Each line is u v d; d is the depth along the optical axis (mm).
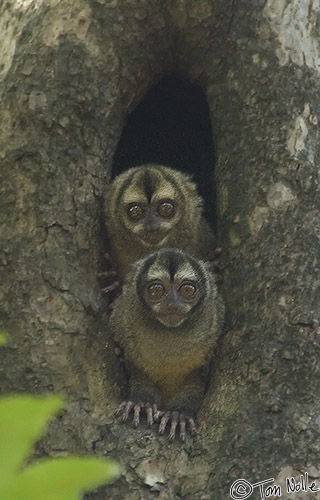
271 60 10891
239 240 10305
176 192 13242
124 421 9273
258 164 10500
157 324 10773
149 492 8414
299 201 10078
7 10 11148
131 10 11102
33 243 9836
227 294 10406
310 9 11109
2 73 10680
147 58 11398
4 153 10195
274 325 9391
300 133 10422
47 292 9625
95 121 10758
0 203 10008
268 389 8984
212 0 11195
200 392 10781
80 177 10500
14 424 3262
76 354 9523
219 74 11320
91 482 3258
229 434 8844
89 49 10836
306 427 8562
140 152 14883
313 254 9703
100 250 10992
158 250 12281
